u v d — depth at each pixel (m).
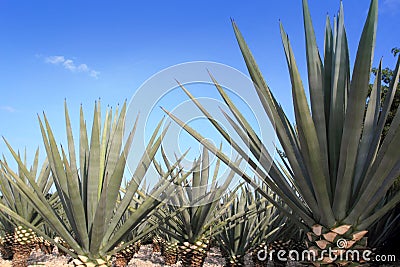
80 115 3.21
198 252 4.20
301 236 6.50
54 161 2.84
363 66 1.92
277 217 5.88
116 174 2.73
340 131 2.30
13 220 5.64
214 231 4.74
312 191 2.31
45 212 2.73
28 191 2.70
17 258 5.28
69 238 2.84
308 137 2.01
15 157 2.78
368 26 1.90
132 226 2.84
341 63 2.45
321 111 2.23
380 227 5.34
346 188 2.11
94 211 2.88
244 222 5.30
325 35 2.65
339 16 2.59
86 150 3.17
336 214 2.19
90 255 2.83
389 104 2.37
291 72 2.02
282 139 2.25
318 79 2.25
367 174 2.15
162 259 7.63
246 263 6.36
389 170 1.92
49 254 7.51
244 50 2.39
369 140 2.32
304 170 2.38
